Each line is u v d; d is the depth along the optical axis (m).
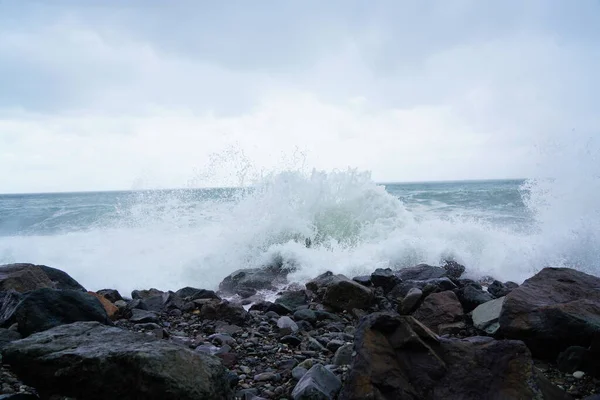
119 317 4.98
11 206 25.39
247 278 6.97
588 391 2.86
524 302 3.74
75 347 2.54
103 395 2.35
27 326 3.45
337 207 8.76
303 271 7.18
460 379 2.52
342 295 5.24
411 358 2.63
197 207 10.23
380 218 8.77
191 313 5.18
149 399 2.27
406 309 4.87
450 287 5.54
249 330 4.44
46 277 5.45
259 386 3.01
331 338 4.10
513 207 14.84
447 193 22.69
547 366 3.32
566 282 4.21
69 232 11.50
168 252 8.63
